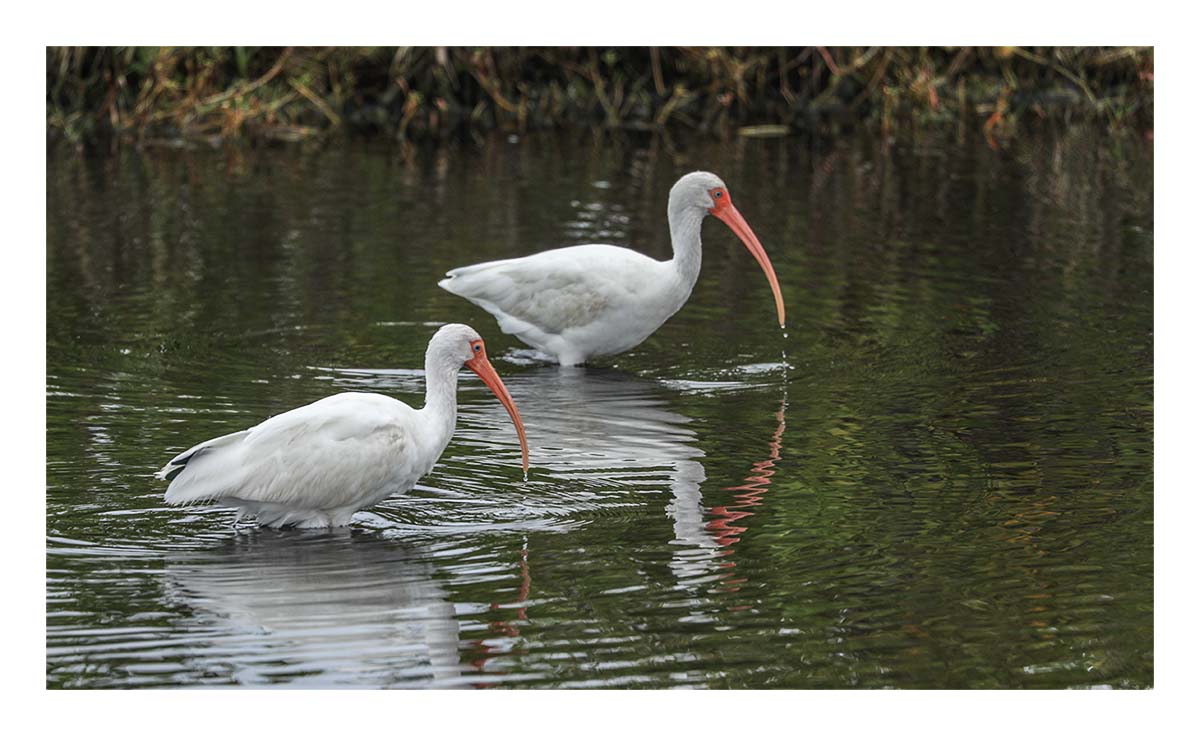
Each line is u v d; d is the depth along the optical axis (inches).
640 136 1274.6
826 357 697.0
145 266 841.5
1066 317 753.6
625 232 922.7
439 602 440.1
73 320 741.3
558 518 506.3
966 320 751.1
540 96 1344.7
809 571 463.8
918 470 550.0
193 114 1252.5
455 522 502.9
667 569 464.8
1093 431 589.0
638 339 700.7
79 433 577.9
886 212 987.3
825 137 1267.2
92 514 499.5
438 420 516.4
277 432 490.9
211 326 735.7
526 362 707.4
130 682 393.4
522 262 703.1
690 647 415.8
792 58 1368.1
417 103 1290.6
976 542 486.0
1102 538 488.1
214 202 999.0
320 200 1008.2
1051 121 1325.0
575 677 399.2
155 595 441.4
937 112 1349.7
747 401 635.5
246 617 429.1
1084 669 407.8
